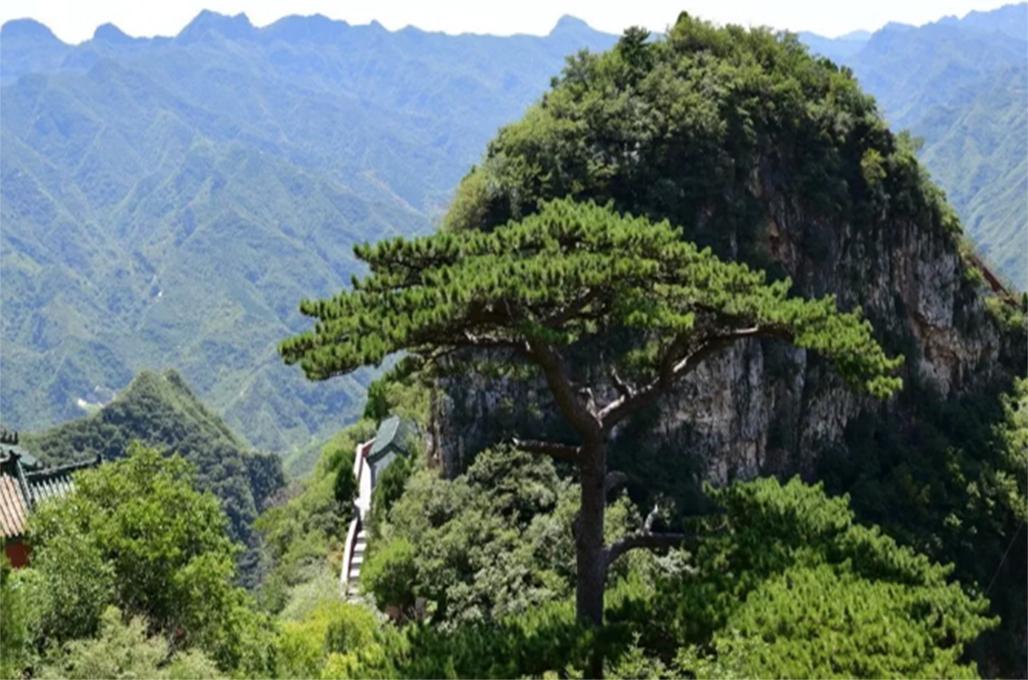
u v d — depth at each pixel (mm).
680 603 17359
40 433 123188
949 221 76812
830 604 16328
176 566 24312
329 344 17578
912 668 14984
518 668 16453
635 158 58875
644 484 49594
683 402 54406
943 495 64625
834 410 64438
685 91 61875
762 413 59344
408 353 20156
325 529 64312
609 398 47656
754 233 60531
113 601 23031
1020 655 60000
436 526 43312
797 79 70438
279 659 25406
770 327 19312
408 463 56281
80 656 19969
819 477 62844
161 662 21766
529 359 18953
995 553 64312
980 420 74938
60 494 31969
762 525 19922
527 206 55625
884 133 72438
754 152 63312
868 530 20359
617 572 30109
